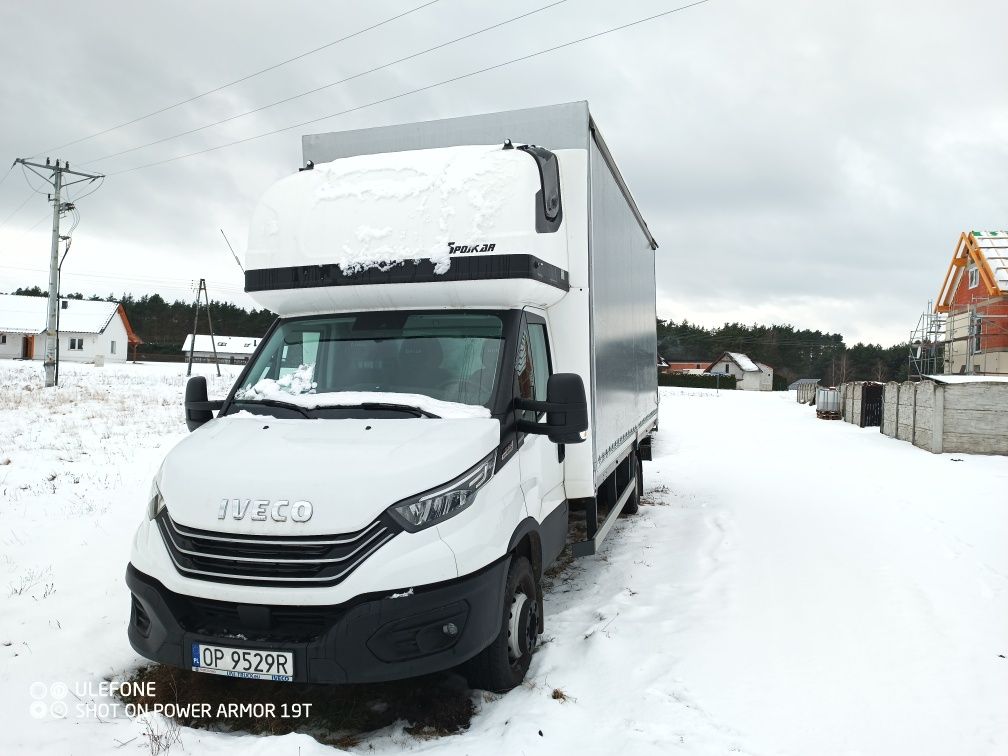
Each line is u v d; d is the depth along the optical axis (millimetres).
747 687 4098
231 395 4570
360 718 3744
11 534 6957
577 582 6297
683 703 3895
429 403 4109
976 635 4910
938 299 37500
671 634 4902
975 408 15219
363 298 4684
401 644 3285
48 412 17578
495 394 4203
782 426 23984
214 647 3320
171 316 113312
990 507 9383
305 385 4465
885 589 5891
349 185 4785
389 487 3391
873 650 4652
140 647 3561
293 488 3367
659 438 20016
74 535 6957
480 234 4410
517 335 4457
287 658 3232
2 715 3602
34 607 5109
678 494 10648
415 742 3512
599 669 4348
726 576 6266
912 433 17297
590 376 5230
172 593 3432
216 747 3295
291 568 3299
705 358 117688
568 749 3428
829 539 7605
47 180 30391
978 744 3516
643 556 7043
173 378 39594
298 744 3264
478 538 3582
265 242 4902
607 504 6906
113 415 17656
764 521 8547
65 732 3449
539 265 4492
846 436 19828
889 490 10766
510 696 3953
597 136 5766
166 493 3586
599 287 5691
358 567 3270
